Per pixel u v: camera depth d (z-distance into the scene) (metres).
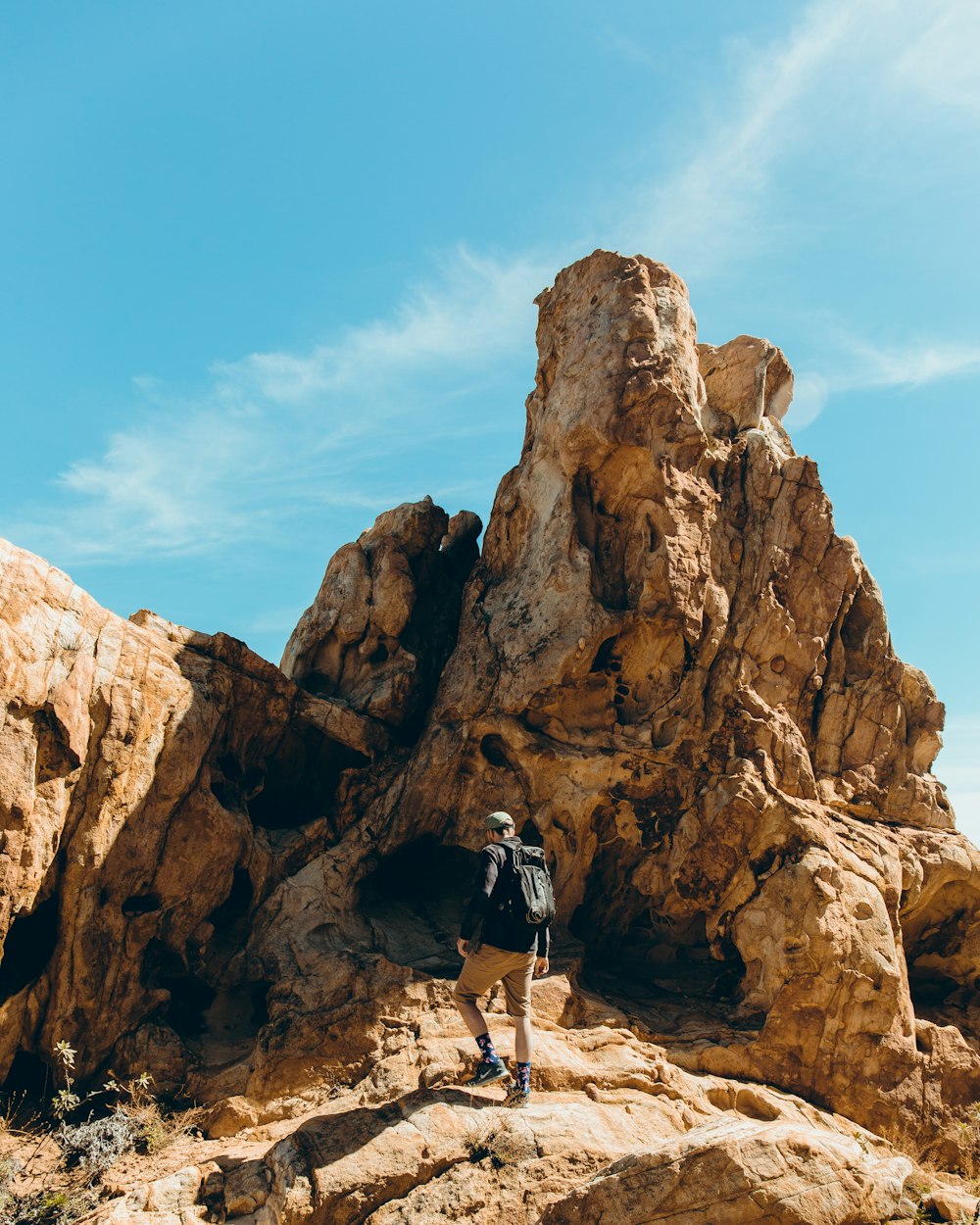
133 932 10.77
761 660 13.45
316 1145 8.48
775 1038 10.82
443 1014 10.51
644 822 12.59
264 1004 11.47
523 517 14.33
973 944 13.40
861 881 11.67
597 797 12.47
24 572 10.38
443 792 12.96
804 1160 7.86
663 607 12.75
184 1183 8.44
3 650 9.81
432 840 13.27
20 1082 10.12
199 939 11.37
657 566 12.80
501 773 13.02
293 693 13.27
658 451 13.17
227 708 12.36
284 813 13.70
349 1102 9.28
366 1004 10.72
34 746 10.01
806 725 13.59
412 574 15.12
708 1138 7.95
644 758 12.58
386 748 13.75
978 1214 8.02
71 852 10.36
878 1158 8.85
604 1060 10.12
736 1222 7.55
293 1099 9.84
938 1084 10.99
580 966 11.84
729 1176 7.66
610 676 13.11
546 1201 7.96
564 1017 10.88
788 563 13.97
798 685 13.52
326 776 14.02
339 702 13.88
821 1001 10.93
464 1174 8.12
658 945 13.20
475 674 13.34
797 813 12.01
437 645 15.01
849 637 14.28
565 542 13.26
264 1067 10.18
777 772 12.61
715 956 12.06
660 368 13.30
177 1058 10.46
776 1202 7.60
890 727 13.91
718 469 14.35
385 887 13.20
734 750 12.66
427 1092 9.00
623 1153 8.40
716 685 13.06
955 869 13.07
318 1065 10.16
